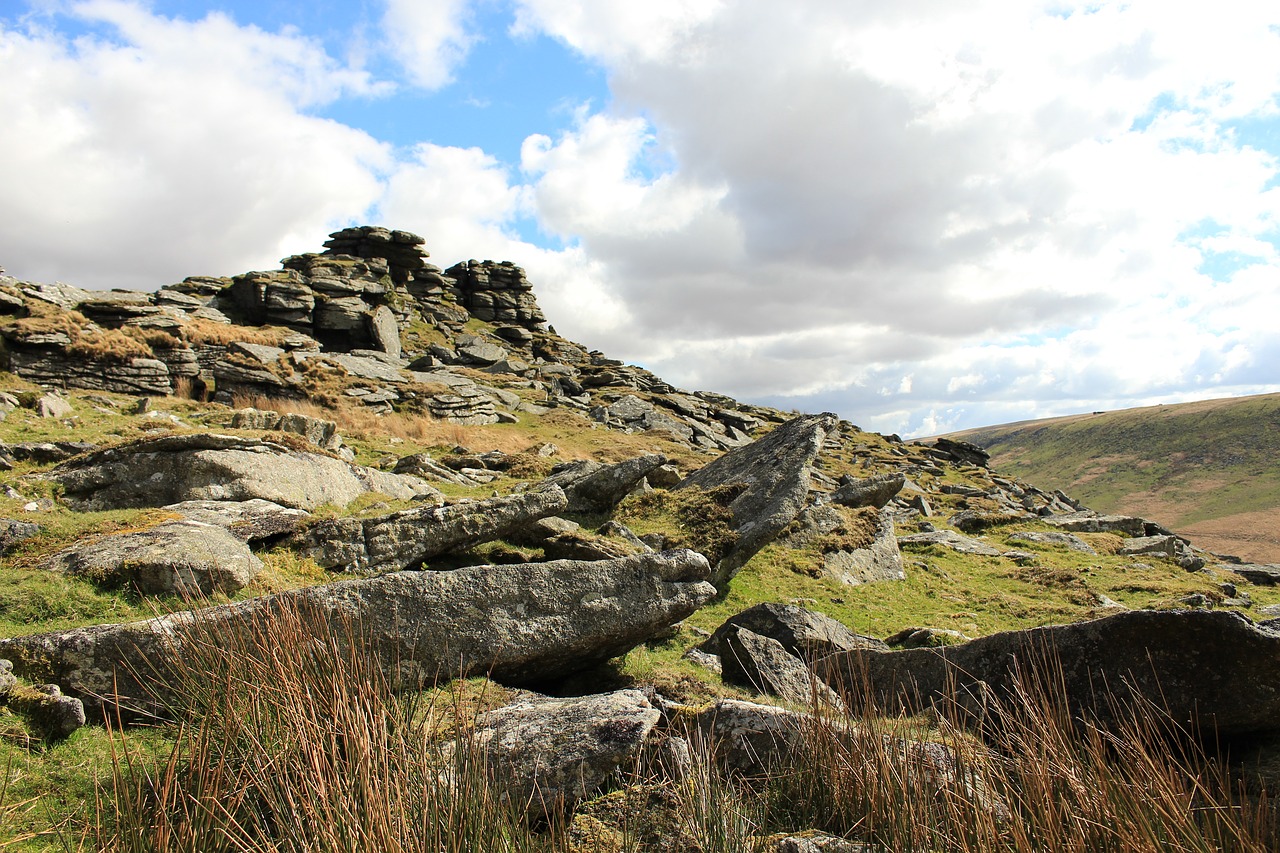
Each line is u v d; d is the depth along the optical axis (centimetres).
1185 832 532
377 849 521
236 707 664
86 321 3741
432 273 9062
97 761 671
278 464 1580
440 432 3834
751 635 1108
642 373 8562
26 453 1767
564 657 947
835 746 684
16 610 946
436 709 791
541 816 670
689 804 627
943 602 1933
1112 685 802
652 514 1984
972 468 6850
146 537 1117
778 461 2094
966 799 586
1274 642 728
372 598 851
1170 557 2669
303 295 6359
